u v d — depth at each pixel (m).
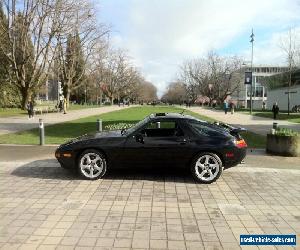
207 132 8.65
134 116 37.19
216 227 5.77
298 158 11.84
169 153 8.50
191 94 119.69
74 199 7.12
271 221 6.07
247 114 46.34
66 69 55.84
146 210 6.52
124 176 8.95
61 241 5.20
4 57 48.84
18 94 59.16
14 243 5.14
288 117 38.00
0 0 42.50
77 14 45.47
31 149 13.35
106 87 116.56
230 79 95.81
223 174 9.34
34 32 44.47
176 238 5.34
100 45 55.19
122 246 5.05
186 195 7.46
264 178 9.02
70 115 41.00
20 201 6.99
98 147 8.55
